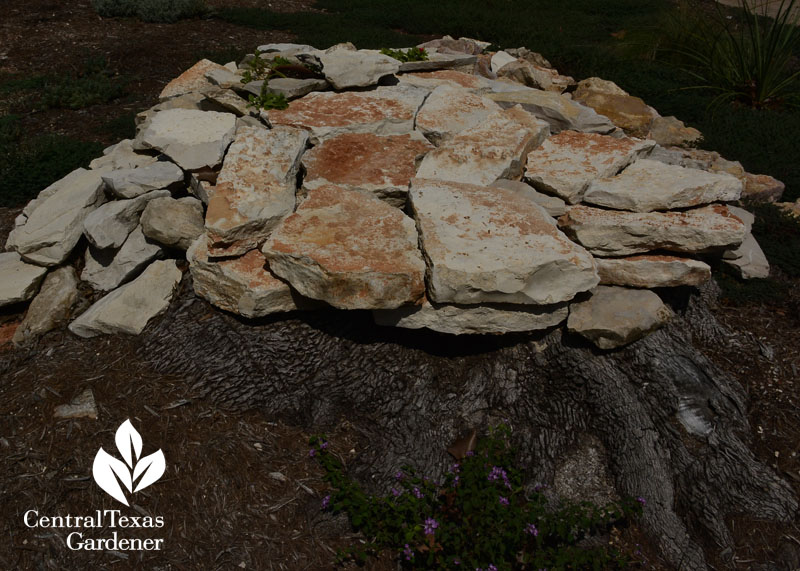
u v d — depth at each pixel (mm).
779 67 8750
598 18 13344
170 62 9938
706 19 10664
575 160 5035
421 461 3977
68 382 4215
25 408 4105
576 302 4312
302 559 3600
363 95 5797
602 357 4273
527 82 7617
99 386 4180
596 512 3752
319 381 4238
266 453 3990
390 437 4070
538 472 4012
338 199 4543
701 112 8359
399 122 5426
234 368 4238
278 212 4418
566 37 11555
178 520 3678
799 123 8000
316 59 5980
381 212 4453
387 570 3604
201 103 5977
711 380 4297
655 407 4164
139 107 8500
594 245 4422
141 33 11125
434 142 5414
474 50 9141
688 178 4688
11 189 6527
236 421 4105
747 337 4812
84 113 8367
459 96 5832
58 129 7910
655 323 4168
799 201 6391
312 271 3910
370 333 4328
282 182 4613
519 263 3908
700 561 3740
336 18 12523
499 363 4312
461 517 3656
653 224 4328
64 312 4793
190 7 12047
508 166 4949
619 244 4402
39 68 9641
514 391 4258
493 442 3932
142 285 4633
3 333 4812
